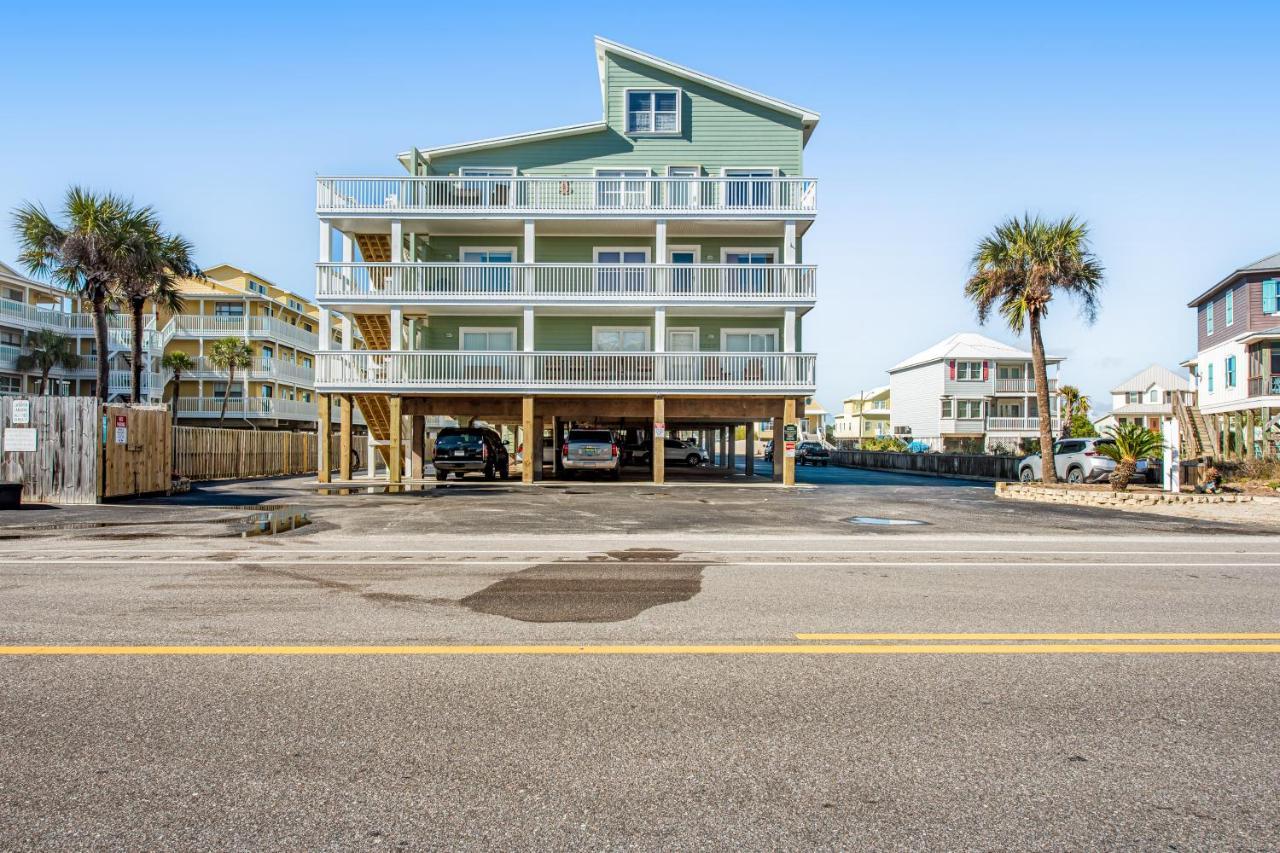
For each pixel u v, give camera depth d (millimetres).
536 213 26656
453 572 8039
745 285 27484
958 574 8062
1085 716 4039
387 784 3250
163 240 28594
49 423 16188
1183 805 3131
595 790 3213
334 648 5152
